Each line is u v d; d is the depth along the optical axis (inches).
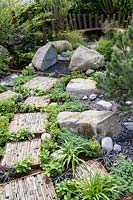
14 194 104.6
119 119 145.6
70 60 233.9
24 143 132.2
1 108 162.4
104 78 132.0
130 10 320.2
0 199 102.8
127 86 125.3
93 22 344.2
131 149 124.0
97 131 128.4
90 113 140.3
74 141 126.7
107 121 132.0
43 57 225.5
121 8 327.9
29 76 214.2
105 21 329.7
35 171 115.4
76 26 333.1
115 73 130.8
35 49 264.8
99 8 349.7
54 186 107.3
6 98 177.0
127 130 137.5
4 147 130.1
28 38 270.8
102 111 141.6
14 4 280.8
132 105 139.0
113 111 150.6
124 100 132.4
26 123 148.1
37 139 134.9
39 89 186.2
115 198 99.7
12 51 258.5
